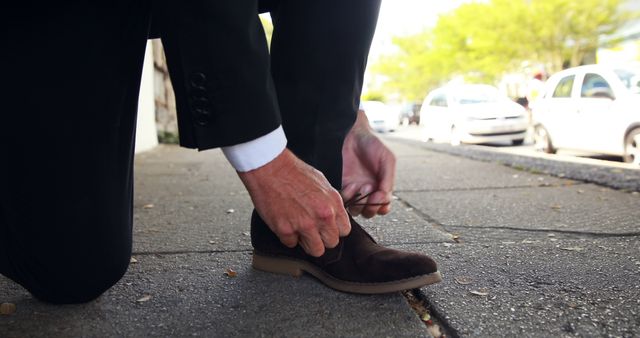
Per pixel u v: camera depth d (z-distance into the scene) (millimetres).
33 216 719
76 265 773
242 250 1219
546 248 1206
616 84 4121
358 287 891
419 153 4523
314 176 735
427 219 1604
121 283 985
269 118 640
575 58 14383
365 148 1014
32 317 827
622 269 1028
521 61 15938
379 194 970
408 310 836
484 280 979
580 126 4328
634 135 3805
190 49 591
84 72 690
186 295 918
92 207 743
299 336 751
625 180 2512
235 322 801
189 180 2729
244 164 688
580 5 13172
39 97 675
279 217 727
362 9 859
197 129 612
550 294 899
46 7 658
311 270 969
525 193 2125
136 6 718
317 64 869
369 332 761
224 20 585
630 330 755
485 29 15336
